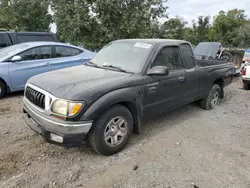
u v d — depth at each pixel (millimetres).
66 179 2783
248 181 2875
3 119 4527
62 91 2914
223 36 42156
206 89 5266
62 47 6930
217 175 2971
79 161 3166
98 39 11883
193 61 4805
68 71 3775
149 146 3654
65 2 11711
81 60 7195
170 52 4211
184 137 4035
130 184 2729
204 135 4156
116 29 11883
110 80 3268
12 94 6465
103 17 11516
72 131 2820
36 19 21641
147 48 3938
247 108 5863
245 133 4309
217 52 11164
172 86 4137
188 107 5750
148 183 2756
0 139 3672
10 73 5934
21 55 6109
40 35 8984
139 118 3635
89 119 2885
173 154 3439
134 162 3189
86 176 2855
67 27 11727
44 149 3424
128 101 3334
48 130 2891
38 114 3031
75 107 2789
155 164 3158
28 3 20906
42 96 3014
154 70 3615
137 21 11930
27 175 2822
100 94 2988
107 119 3113
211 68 5297
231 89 8258
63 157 3246
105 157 3283
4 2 21266
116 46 4395
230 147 3738
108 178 2826
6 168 2930
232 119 5027
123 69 3742
